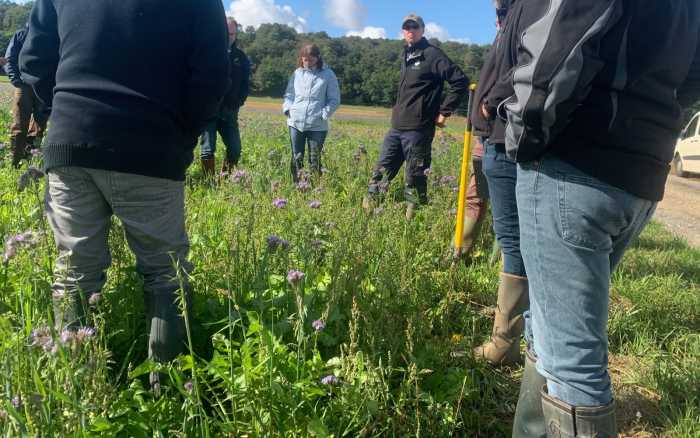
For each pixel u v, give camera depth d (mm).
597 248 1738
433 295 3443
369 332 2469
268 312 2748
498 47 2928
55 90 2324
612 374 3109
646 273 4781
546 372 1868
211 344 2656
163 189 2404
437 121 5895
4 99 15664
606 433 1780
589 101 1671
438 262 4020
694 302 3992
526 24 1768
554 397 1854
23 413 1737
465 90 5715
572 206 1717
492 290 3971
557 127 1658
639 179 1688
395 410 2283
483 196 4543
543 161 1774
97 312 2457
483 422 2533
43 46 2406
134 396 2123
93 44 2244
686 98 1980
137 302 2838
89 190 2326
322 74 7133
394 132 5934
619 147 1666
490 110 2764
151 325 2447
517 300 2885
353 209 3869
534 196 1810
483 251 5137
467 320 3297
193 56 2357
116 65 2252
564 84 1566
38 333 1825
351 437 2217
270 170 6531
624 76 1634
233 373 2293
